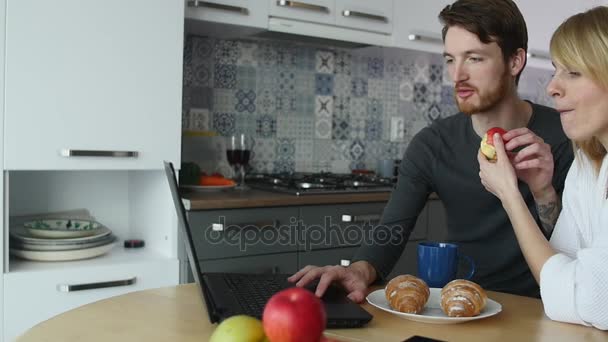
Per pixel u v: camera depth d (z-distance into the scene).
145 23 2.13
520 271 1.64
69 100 2.01
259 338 0.66
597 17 1.11
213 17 2.38
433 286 1.23
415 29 2.92
